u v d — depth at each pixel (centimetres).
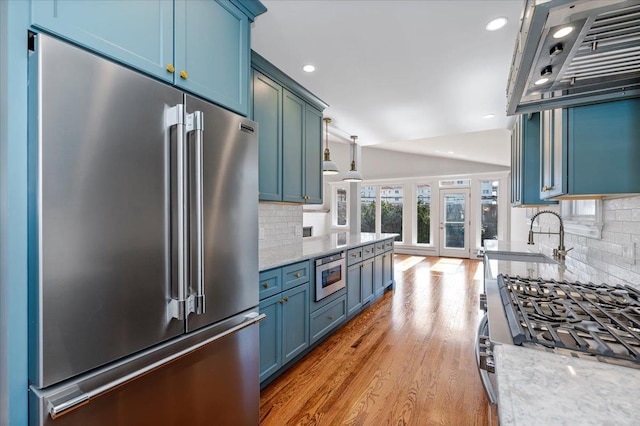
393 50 225
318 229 941
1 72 85
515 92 121
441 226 819
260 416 184
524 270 191
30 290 87
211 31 149
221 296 141
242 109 168
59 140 89
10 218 85
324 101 329
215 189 138
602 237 179
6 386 85
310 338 258
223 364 144
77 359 92
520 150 311
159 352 114
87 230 95
